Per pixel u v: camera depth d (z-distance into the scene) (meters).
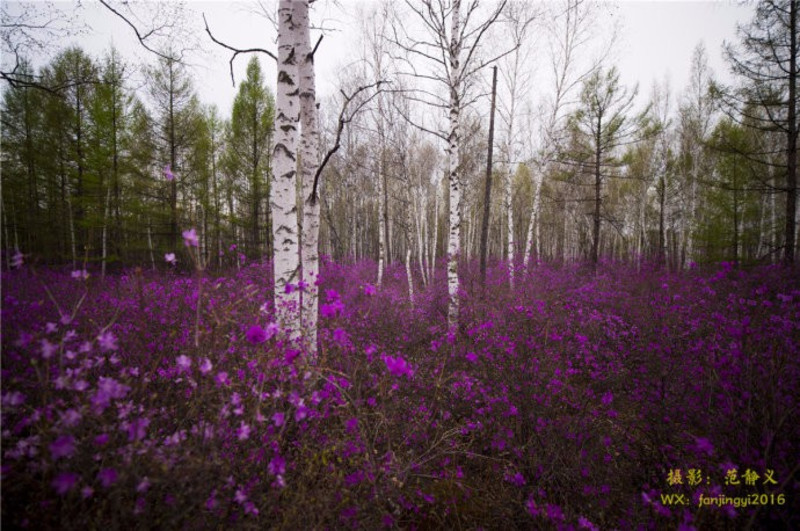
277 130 3.22
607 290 8.64
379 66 9.90
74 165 14.90
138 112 15.43
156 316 3.91
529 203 26.23
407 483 2.43
